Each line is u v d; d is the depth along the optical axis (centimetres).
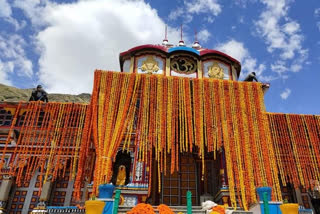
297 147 1440
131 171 1302
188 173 1570
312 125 1505
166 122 1366
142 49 1720
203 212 1064
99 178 1170
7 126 1404
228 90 1504
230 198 1236
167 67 1678
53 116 1419
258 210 975
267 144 1377
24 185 1323
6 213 1246
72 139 1393
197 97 1457
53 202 1307
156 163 1570
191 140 1334
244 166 1309
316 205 1261
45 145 1339
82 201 1288
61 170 1384
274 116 1505
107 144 1256
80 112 1439
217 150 1484
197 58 1741
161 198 1485
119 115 1343
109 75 1448
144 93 1421
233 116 1428
